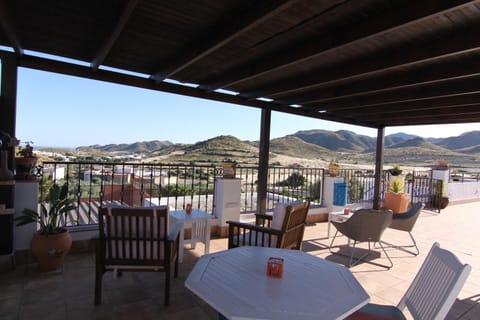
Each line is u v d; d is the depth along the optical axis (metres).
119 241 2.55
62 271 3.25
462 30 2.51
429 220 7.02
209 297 1.47
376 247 4.71
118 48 3.26
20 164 3.41
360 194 8.06
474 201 10.51
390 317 1.79
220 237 4.83
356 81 4.17
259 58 3.41
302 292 1.57
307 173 6.57
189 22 2.63
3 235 3.21
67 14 2.56
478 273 3.75
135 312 2.49
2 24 2.49
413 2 2.10
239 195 4.99
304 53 2.92
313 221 6.23
